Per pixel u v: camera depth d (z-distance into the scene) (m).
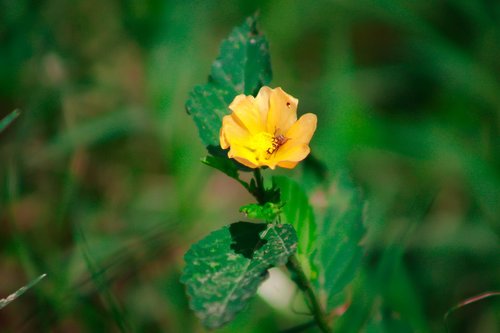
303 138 0.23
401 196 0.33
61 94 0.35
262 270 0.22
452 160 0.34
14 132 0.35
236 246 0.22
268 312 0.30
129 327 0.28
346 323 0.27
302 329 0.25
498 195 0.32
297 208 0.24
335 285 0.25
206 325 0.21
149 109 0.35
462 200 0.34
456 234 0.32
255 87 0.24
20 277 0.33
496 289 0.31
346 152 0.32
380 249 0.29
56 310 0.29
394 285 0.29
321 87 0.35
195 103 0.24
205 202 0.34
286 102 0.23
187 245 0.33
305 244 0.24
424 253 0.32
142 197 0.35
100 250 0.32
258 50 0.24
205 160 0.23
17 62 0.35
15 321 0.32
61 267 0.31
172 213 0.34
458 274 0.31
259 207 0.22
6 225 0.33
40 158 0.34
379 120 0.34
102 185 0.35
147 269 0.32
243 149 0.23
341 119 0.33
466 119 0.35
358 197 0.25
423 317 0.29
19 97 0.35
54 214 0.33
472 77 0.35
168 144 0.34
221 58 0.24
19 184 0.33
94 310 0.30
